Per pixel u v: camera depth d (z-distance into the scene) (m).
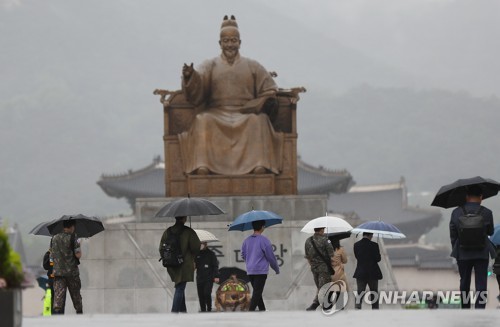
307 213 61.38
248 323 28.12
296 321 28.83
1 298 20.86
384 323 27.75
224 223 59.91
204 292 47.84
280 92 63.31
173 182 62.50
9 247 21.27
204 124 61.69
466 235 34.34
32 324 28.42
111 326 27.39
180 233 39.00
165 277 59.53
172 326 27.22
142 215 61.53
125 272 59.47
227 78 63.12
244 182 61.69
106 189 139.38
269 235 59.81
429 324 27.11
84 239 59.53
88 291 59.12
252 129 61.94
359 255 42.75
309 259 41.53
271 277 59.47
